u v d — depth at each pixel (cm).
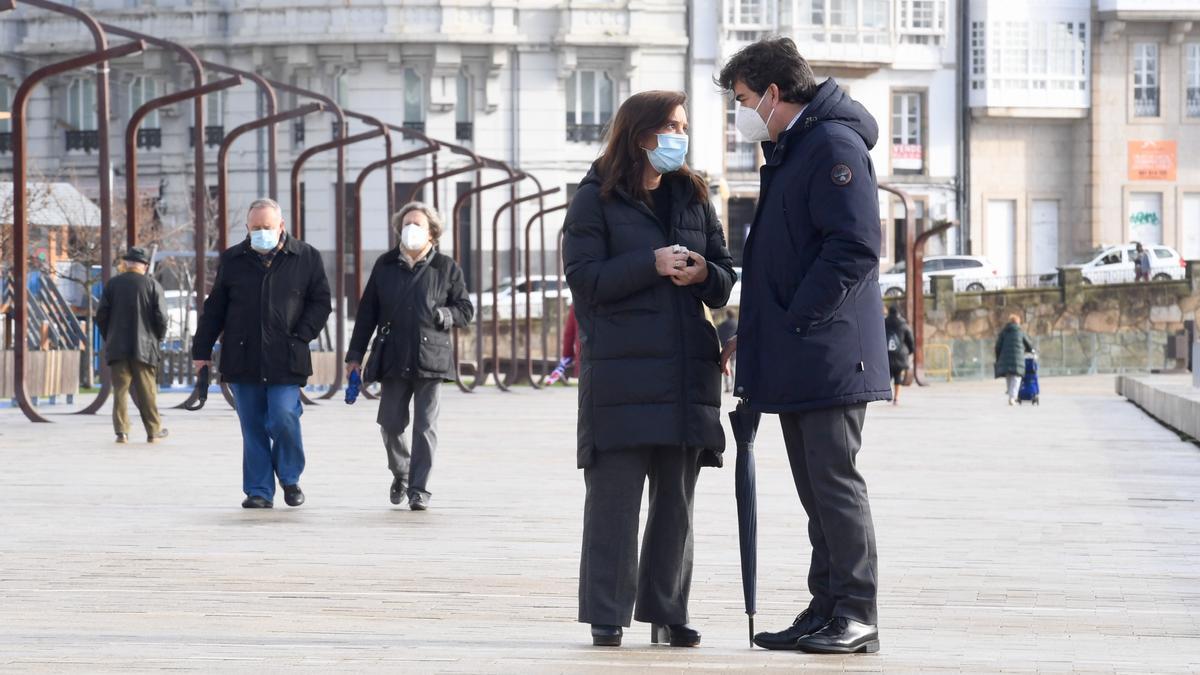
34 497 3506
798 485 1842
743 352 1795
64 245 11612
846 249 1717
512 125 14925
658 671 1636
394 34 14525
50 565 2505
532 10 14862
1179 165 16350
